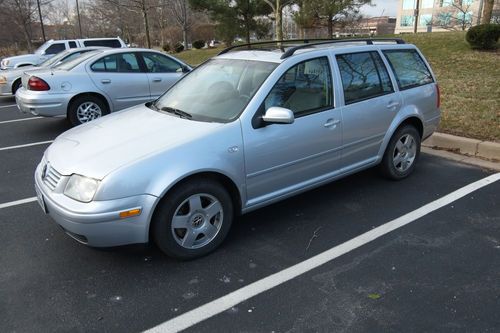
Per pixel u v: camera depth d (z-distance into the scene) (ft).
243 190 12.19
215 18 74.02
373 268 11.13
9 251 12.30
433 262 11.33
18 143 24.36
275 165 12.67
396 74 16.31
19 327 9.26
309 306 9.74
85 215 10.09
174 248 11.23
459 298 9.86
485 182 16.56
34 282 10.82
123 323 9.34
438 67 37.37
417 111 16.66
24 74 26.50
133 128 12.35
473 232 12.84
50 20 201.16
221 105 12.89
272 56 13.73
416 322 9.14
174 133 11.62
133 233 10.58
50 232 13.38
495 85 29.68
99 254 12.03
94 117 26.91
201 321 9.35
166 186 10.55
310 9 65.67
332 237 12.78
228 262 11.57
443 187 16.24
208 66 15.06
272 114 11.81
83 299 10.15
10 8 133.39
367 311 9.51
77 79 26.03
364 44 15.67
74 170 10.62
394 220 13.74
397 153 16.69
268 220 13.94
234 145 11.68
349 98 14.49
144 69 28.48
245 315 9.50
